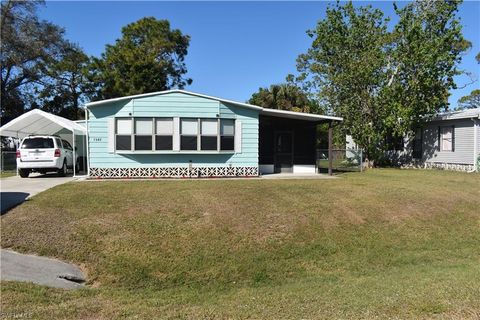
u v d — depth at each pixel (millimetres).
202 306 4961
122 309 4711
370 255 7918
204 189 11930
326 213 9688
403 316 3959
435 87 22547
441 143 22734
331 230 8805
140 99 15703
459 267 7070
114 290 6051
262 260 7379
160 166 16000
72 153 18547
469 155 20688
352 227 9070
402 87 22547
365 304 4465
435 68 21969
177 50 43156
